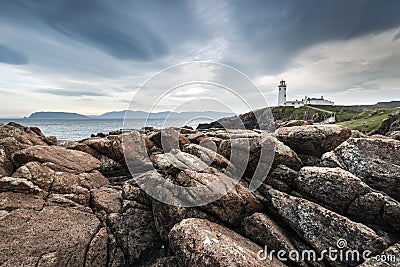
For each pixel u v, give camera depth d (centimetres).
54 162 1380
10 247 847
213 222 995
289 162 1277
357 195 987
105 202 1189
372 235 872
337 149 1225
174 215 1019
